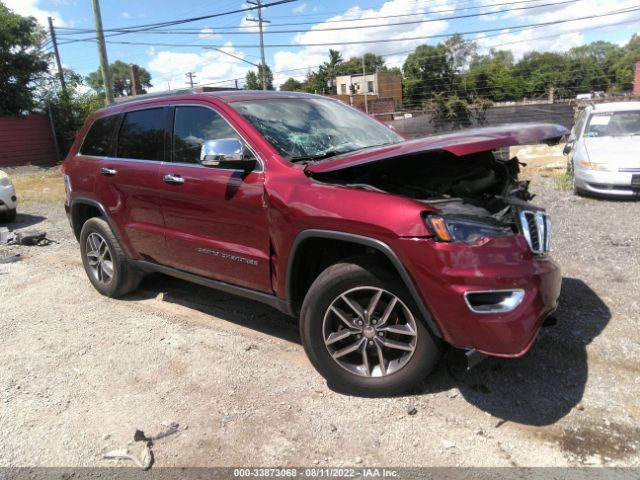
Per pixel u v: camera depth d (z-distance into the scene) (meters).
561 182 10.81
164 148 4.08
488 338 2.63
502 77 66.19
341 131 3.99
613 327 3.76
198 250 3.80
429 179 3.21
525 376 3.22
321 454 2.66
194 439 2.82
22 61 25.78
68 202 5.14
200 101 3.86
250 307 4.59
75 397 3.30
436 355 2.93
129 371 3.59
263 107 3.83
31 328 4.39
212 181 3.58
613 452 2.56
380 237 2.76
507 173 3.55
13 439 2.91
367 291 2.99
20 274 5.95
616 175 8.48
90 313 4.65
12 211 9.30
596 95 51.62
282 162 3.30
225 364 3.60
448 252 2.62
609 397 2.98
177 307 4.68
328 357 3.11
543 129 2.97
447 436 2.73
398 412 2.95
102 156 4.71
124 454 2.72
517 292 2.64
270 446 2.74
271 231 3.25
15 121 25.98
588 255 5.48
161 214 4.07
